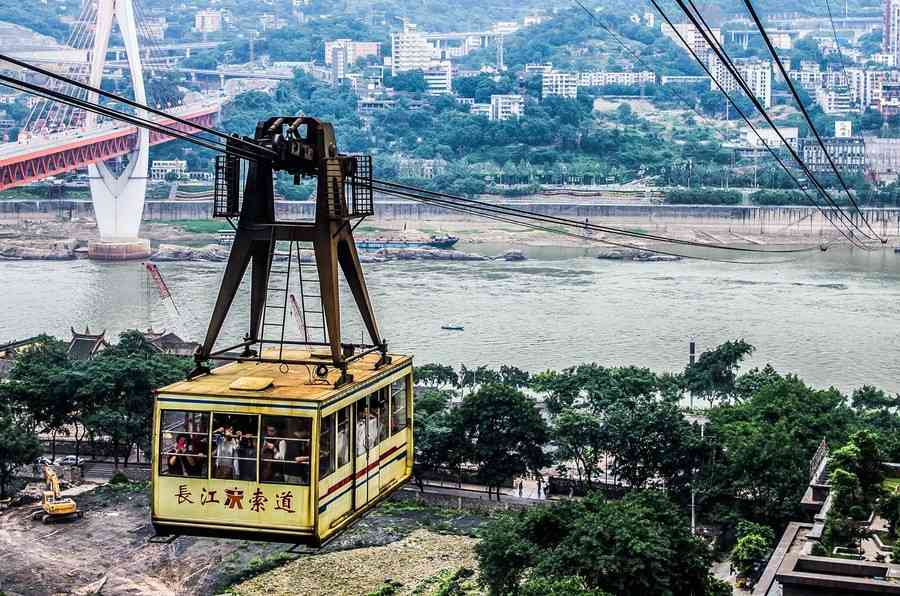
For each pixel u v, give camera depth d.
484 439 171.62
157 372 187.38
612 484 175.38
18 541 157.62
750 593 133.88
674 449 165.38
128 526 162.75
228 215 54.31
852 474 106.38
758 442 159.62
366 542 157.88
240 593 143.62
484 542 125.62
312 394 50.81
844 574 87.38
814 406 195.12
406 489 175.12
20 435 170.25
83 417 184.62
